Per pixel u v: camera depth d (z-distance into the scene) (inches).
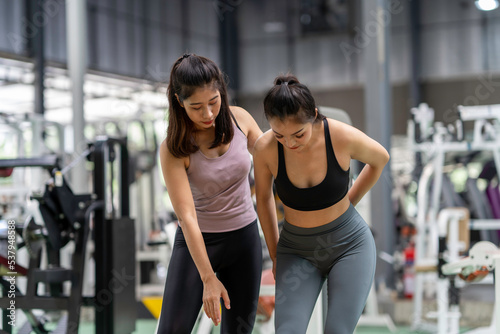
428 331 165.9
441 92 466.9
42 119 208.1
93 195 120.3
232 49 503.2
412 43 469.4
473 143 183.6
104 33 402.3
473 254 109.2
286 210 76.8
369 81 235.5
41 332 118.4
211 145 77.6
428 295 221.0
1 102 351.6
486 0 449.7
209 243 80.7
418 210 186.5
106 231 120.6
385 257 228.1
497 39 449.7
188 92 69.9
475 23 456.4
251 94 502.3
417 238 184.1
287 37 497.7
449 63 464.4
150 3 437.4
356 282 72.5
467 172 213.2
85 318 188.2
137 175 245.1
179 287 77.0
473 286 248.4
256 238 83.4
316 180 73.1
